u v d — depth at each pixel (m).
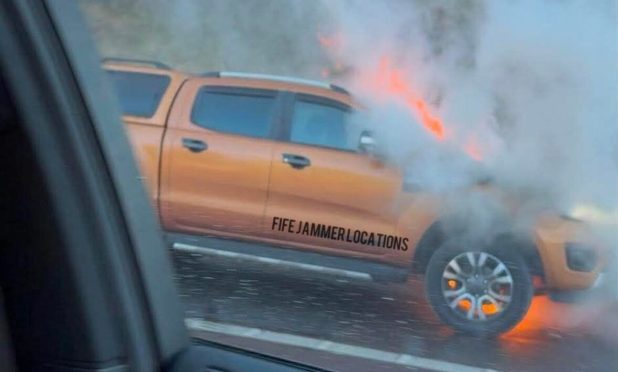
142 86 5.09
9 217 2.98
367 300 4.50
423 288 4.60
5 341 3.03
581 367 4.18
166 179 5.18
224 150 5.32
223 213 5.16
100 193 2.97
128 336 3.01
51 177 2.90
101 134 2.99
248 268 4.71
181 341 3.28
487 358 4.29
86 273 2.95
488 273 4.55
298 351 4.15
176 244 4.90
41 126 2.89
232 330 4.16
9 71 2.86
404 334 4.30
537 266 4.46
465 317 4.50
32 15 2.87
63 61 2.92
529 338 4.34
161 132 5.18
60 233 2.93
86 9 3.51
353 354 4.19
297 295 4.44
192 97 5.22
